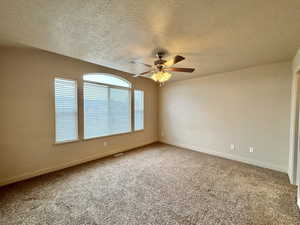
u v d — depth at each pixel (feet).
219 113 12.67
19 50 8.05
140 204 6.38
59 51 8.05
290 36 6.23
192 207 6.20
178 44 7.08
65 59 9.82
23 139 8.32
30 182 8.10
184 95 15.28
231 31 5.89
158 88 17.72
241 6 4.42
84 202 6.48
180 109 15.67
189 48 7.52
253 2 4.23
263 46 7.23
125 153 13.41
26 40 6.77
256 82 10.59
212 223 5.35
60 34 6.19
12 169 8.01
